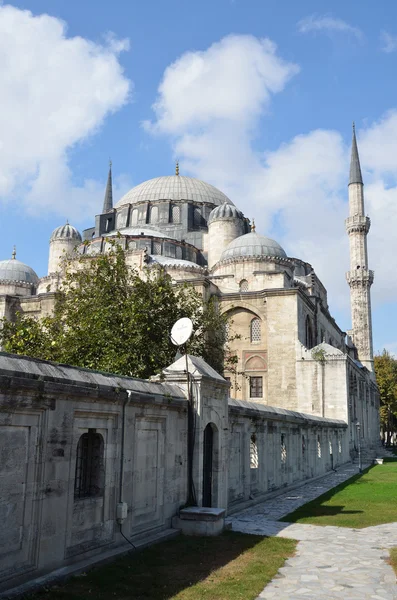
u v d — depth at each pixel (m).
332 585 10.13
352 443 49.28
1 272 65.50
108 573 10.15
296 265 68.31
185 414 15.22
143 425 13.20
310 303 52.97
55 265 65.94
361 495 23.84
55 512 9.93
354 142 83.25
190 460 15.05
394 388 87.19
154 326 26.62
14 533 9.05
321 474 33.84
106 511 11.50
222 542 13.36
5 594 8.48
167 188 72.44
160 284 29.09
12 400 9.04
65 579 9.59
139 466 12.91
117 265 28.89
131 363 24.55
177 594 9.32
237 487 19.69
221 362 31.27
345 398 44.69
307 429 31.23
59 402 10.19
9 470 9.06
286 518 17.64
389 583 10.27
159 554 11.86
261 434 22.78
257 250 55.59
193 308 29.70
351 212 82.00
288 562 11.85
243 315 50.03
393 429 97.94
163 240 59.06
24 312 53.19
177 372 15.43
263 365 48.38
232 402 19.80
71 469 10.45
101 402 11.46
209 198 72.12
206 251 65.38
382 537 14.64
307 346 52.03
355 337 81.25
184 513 14.23
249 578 10.41
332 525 16.45
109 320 26.06
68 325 27.38
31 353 24.66
